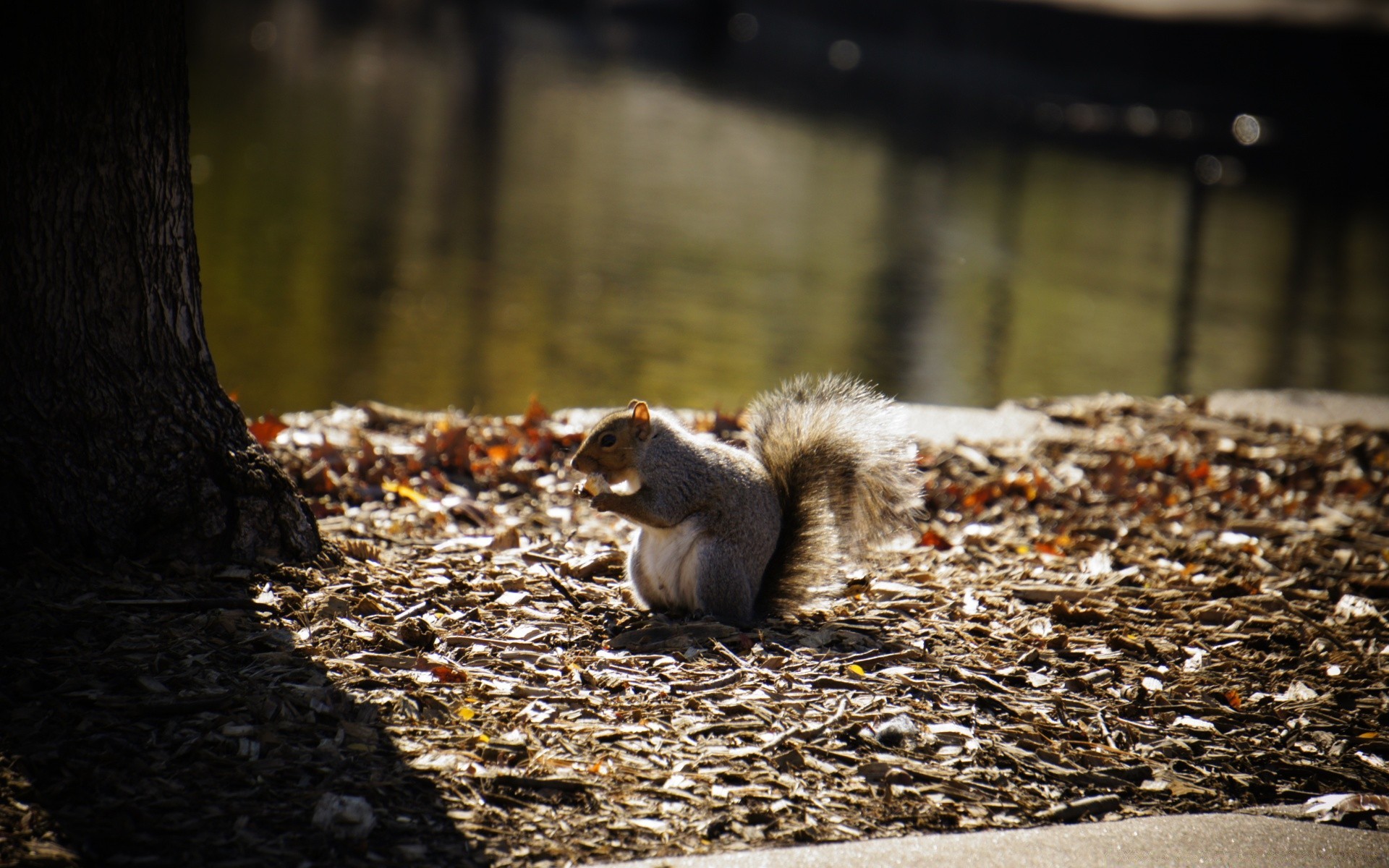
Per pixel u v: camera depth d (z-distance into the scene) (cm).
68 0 351
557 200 1166
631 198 1198
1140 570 386
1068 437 439
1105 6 1972
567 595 367
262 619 351
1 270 353
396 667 346
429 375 676
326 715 338
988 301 915
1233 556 393
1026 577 381
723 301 874
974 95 1961
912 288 946
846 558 375
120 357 357
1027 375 734
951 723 345
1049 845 330
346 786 330
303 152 1284
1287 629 369
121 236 356
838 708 346
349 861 323
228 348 698
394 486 397
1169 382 727
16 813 324
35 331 354
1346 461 435
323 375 660
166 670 341
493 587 365
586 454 361
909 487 374
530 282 888
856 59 2323
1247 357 784
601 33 2602
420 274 889
